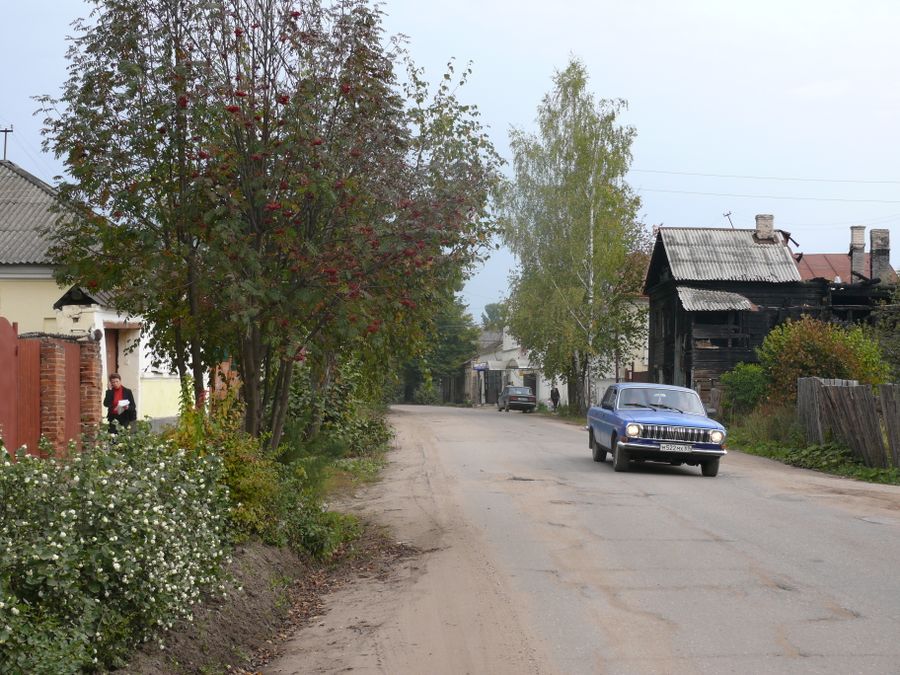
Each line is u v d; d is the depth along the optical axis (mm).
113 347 24781
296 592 8367
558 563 8938
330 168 9430
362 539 10773
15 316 23156
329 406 19859
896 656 5863
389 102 10039
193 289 9531
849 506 12750
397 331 10945
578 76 44438
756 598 7418
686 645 6156
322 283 9219
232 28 9570
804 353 27625
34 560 4637
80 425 14742
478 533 10766
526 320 45312
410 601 7746
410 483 16016
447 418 41062
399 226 9555
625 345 48656
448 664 5965
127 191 9203
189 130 9305
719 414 30688
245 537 8305
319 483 11617
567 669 5715
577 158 43812
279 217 9352
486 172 11734
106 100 9273
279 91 9617
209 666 5980
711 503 13000
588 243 43969
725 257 40469
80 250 9539
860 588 7742
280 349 9992
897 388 16766
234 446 8594
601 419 18984
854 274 44344
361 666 6043
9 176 26703
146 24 9289
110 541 5148
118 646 5203
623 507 12586
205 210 9195
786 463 20062
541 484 15375
